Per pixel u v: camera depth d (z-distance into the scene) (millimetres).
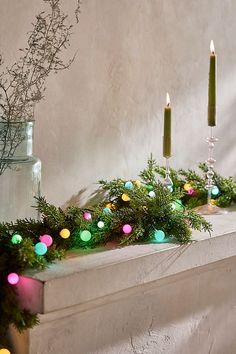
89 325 1454
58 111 1761
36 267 1358
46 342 1371
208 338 1815
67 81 1769
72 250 1511
